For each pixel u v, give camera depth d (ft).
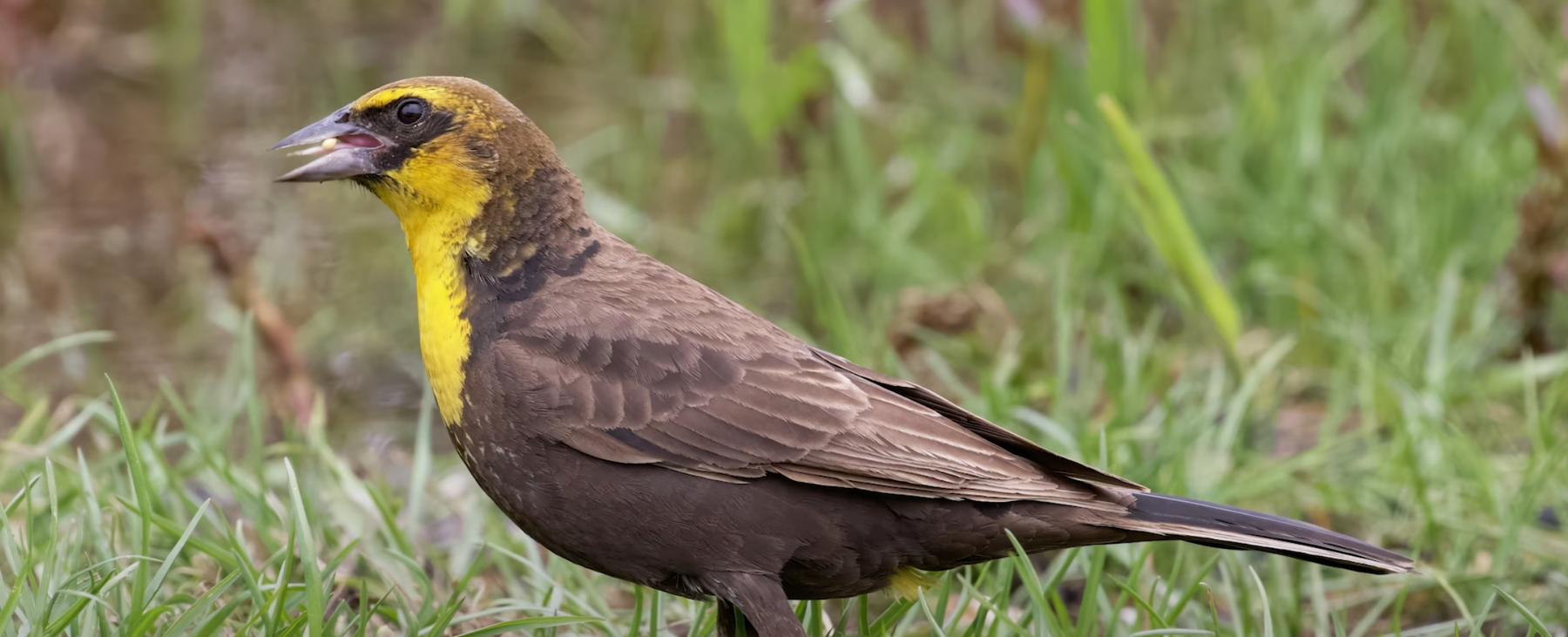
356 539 26.40
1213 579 32.17
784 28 54.29
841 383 25.99
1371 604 32.63
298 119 56.13
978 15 57.47
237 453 37.78
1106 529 25.70
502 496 26.48
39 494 31.58
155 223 49.80
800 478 25.29
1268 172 47.09
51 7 57.98
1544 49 49.29
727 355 25.95
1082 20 47.29
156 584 25.26
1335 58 50.78
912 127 51.67
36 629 24.18
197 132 55.31
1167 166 47.11
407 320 45.37
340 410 40.98
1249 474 34.71
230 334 44.09
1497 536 32.65
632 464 25.57
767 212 49.26
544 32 59.98
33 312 45.06
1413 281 42.96
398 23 61.72
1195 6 53.11
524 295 26.66
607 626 27.84
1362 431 36.24
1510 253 41.60
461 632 28.84
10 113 52.24
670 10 57.77
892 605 28.76
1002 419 35.04
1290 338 36.96
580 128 54.90
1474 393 38.19
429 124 27.07
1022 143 48.88
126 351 43.04
